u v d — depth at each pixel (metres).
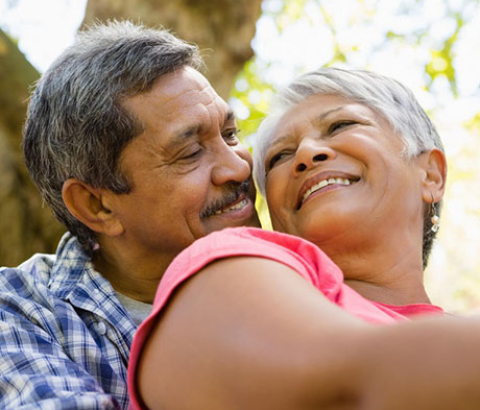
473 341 1.02
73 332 2.12
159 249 2.40
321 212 2.08
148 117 2.30
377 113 2.26
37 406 1.67
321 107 2.30
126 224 2.40
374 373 1.07
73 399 1.70
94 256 2.54
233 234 1.60
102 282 2.31
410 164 2.23
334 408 1.12
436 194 2.30
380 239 2.12
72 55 2.44
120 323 2.22
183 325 1.39
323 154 2.16
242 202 2.44
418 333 1.06
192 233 2.37
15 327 2.03
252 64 8.25
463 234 12.55
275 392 1.17
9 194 4.30
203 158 2.36
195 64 2.48
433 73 7.75
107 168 2.33
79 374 1.92
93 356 2.09
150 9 4.16
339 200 2.10
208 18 4.25
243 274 1.39
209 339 1.31
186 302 1.43
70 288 2.28
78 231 2.50
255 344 1.23
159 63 2.34
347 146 2.17
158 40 2.41
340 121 2.24
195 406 1.31
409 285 2.14
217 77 4.32
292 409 1.15
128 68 2.32
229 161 2.37
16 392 1.83
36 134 2.47
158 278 2.48
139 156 2.31
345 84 2.29
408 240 2.17
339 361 1.11
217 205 2.36
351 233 2.09
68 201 2.43
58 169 2.43
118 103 2.30
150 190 2.33
